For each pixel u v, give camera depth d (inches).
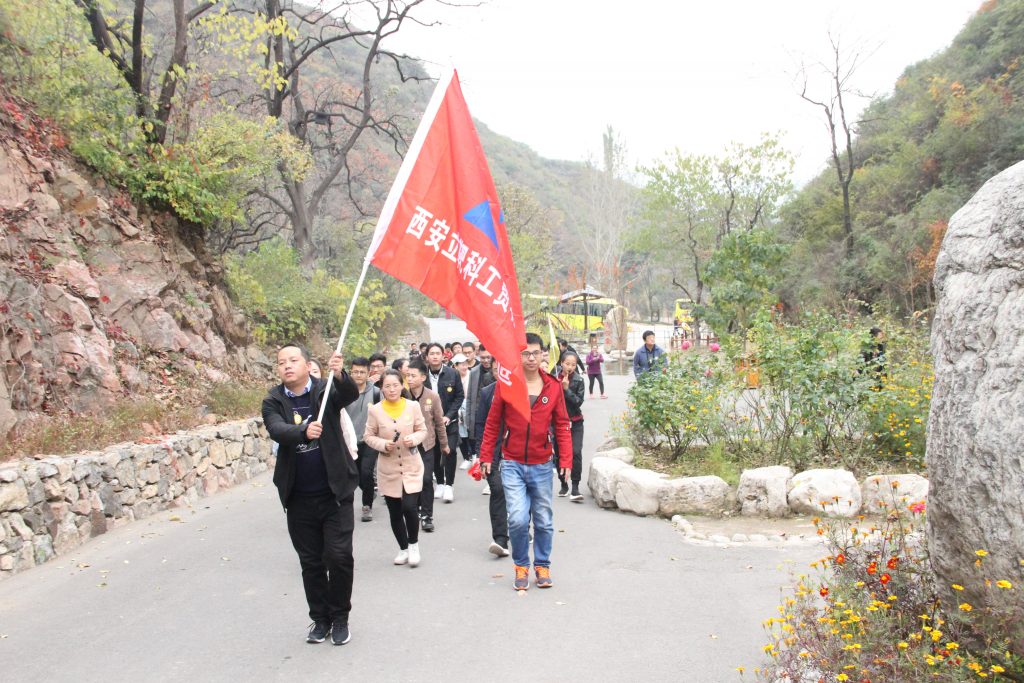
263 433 468.1
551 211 3016.7
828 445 363.9
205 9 604.4
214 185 584.4
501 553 272.4
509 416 240.2
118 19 697.6
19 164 433.7
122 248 500.1
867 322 653.9
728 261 939.3
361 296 789.9
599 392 920.3
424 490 312.8
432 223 208.5
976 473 134.6
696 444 400.8
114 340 440.1
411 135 1065.5
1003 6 1371.8
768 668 162.7
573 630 200.4
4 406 315.6
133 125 535.8
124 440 351.6
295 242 924.0
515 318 223.9
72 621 212.2
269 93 840.9
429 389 315.0
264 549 285.9
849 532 271.4
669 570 250.1
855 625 146.8
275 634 201.9
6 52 465.1
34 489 268.7
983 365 138.1
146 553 280.1
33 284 381.7
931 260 993.5
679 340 1348.4
